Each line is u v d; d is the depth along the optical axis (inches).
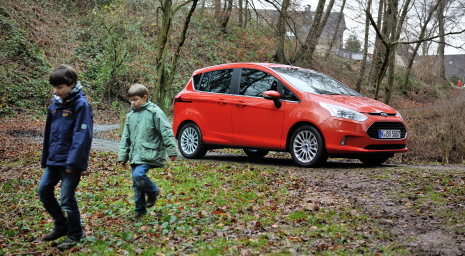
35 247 172.1
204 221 198.5
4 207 236.4
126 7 1088.2
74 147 157.6
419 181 267.7
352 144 312.7
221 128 375.6
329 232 176.4
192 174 312.2
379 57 695.7
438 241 162.6
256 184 273.4
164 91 564.1
